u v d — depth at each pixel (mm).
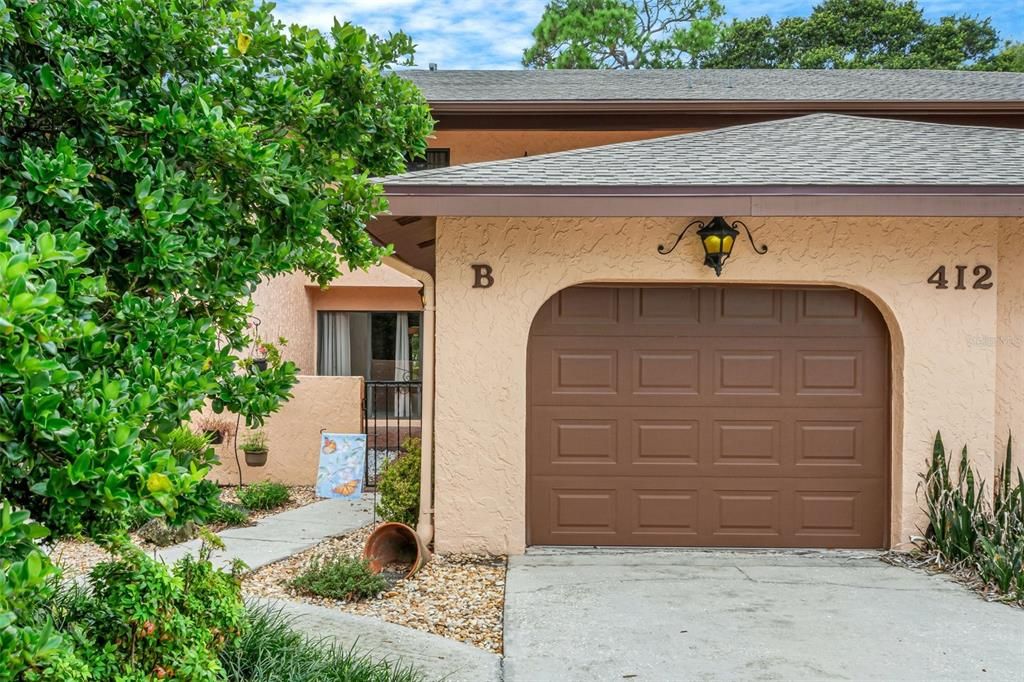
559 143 11391
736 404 6797
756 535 6797
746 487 6801
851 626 4875
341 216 3383
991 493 6527
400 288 13164
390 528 6340
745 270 6531
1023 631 4793
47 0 2416
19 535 1638
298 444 9844
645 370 6805
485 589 5691
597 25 28500
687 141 7746
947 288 6527
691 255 6535
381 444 12297
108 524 2197
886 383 6781
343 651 4117
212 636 3135
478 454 6566
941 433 6535
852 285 6551
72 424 1778
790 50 33188
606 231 6547
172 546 6629
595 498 6805
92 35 2512
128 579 2883
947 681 4086
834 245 6520
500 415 6562
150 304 2393
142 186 2350
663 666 4254
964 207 5754
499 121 10898
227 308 2893
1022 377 6723
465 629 4906
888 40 32812
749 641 4621
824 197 5812
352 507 8609
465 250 6547
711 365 6809
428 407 6766
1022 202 5727
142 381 2172
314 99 3033
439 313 6566
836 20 32750
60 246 1940
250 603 4477
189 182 2650
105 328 2254
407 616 5125
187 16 2750
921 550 6465
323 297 13289
